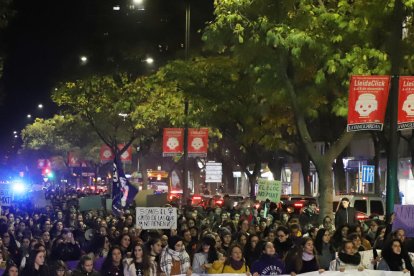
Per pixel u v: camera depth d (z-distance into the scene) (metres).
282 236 14.27
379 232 15.33
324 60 19.08
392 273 11.68
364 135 47.09
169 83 37.75
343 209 19.98
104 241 15.52
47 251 15.59
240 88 28.92
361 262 12.94
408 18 23.23
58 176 102.06
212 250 12.77
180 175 61.75
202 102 29.62
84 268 11.51
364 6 19.28
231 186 51.94
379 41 19.92
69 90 42.38
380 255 13.00
